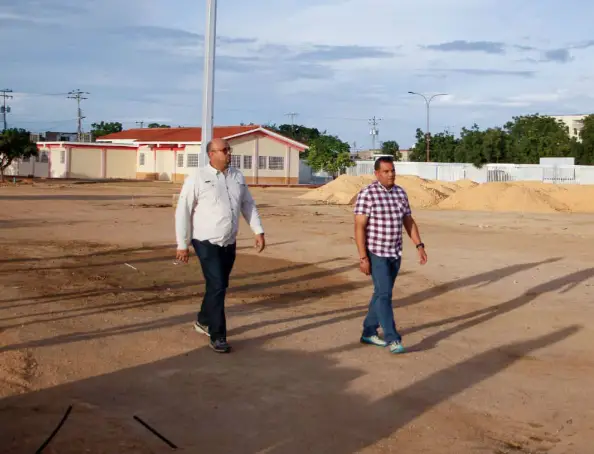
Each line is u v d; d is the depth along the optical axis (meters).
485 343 7.59
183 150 62.62
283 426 4.97
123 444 4.54
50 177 66.25
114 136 74.06
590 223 24.06
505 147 68.06
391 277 7.06
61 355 6.46
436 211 30.14
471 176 60.19
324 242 16.94
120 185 52.34
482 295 10.46
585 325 8.54
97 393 5.50
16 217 22.12
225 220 6.84
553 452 4.72
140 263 12.66
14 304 8.64
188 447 4.54
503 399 5.75
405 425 5.09
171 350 6.80
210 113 20.08
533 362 6.90
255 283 11.02
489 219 25.61
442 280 11.71
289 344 7.22
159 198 34.94
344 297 10.08
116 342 7.02
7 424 4.78
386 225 6.94
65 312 8.30
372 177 39.94
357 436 4.84
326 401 5.52
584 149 69.94
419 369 6.49
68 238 16.52
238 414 5.17
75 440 4.56
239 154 60.88
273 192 47.44
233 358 6.62
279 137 62.88
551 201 32.44
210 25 19.78
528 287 11.16
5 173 70.31
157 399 5.42
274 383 5.91
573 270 12.92
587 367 6.75
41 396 5.37
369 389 5.86
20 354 6.36
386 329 6.99
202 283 10.76
